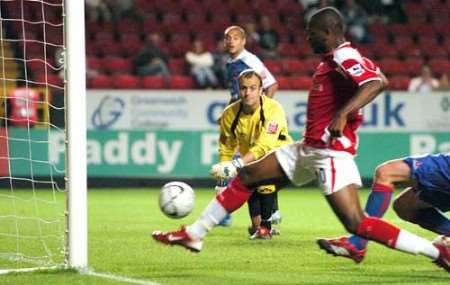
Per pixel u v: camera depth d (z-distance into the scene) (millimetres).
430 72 73875
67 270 27312
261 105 34000
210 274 27344
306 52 79500
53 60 73438
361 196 58781
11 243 34812
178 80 72062
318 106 24344
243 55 37812
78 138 27250
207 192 61594
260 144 32875
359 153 65438
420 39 82125
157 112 64812
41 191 60688
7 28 73312
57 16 77688
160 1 83188
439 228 27312
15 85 69375
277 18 82625
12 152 62656
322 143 24297
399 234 24438
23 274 26703
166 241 25703
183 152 64938
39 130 63312
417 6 84250
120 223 43062
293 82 72125
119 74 75875
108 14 81062
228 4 83500
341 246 24938
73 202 27422
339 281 26031
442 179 25891
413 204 27266
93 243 35062
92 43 79250
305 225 42438
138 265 29219
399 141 65750
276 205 37719
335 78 24141
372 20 82938
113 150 64625
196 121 65000
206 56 72938
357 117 24375
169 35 81062
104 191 62375
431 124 66125
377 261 30297
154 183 65000
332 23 24000
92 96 64375
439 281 26109
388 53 80000
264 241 35875
